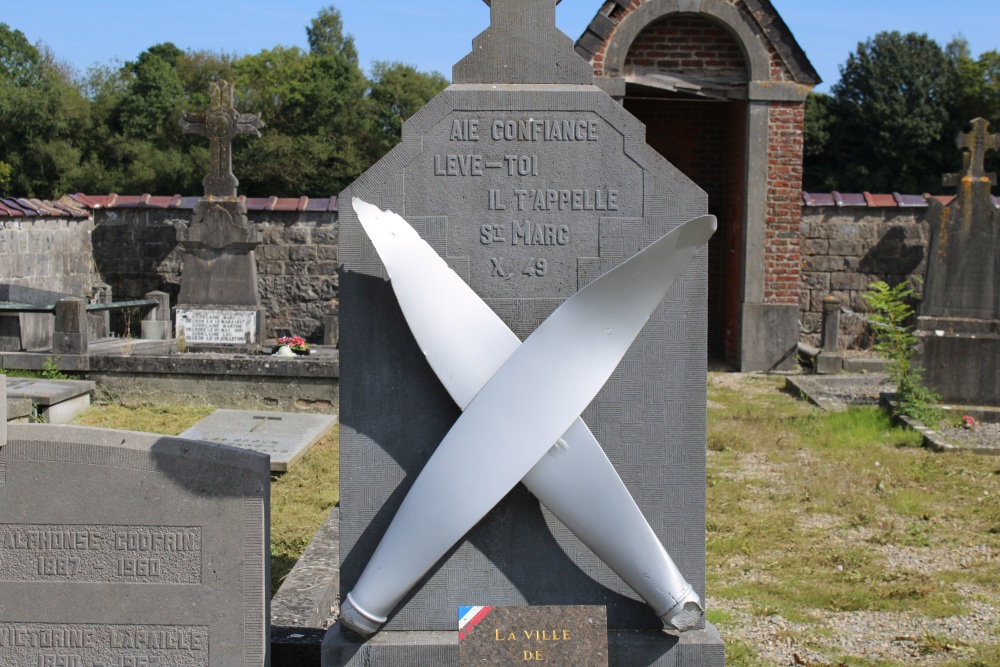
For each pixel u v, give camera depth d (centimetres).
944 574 586
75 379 1047
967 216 1020
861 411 1049
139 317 1778
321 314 1789
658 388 393
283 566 591
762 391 1281
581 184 392
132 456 370
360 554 396
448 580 393
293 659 423
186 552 373
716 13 1428
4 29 4541
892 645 484
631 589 390
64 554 374
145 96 3684
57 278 1700
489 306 394
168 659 377
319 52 5591
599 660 370
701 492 396
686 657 382
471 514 370
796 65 1438
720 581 575
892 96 3325
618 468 396
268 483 380
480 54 394
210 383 1044
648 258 367
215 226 1377
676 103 1669
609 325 376
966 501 741
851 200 1700
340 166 3709
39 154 3475
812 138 3353
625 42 1431
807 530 673
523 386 374
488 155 392
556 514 376
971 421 986
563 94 390
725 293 1588
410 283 378
